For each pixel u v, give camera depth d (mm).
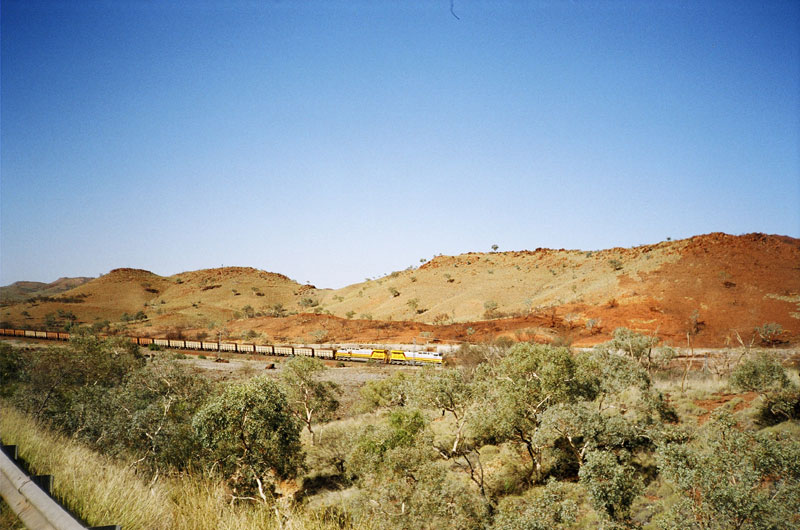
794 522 10258
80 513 4234
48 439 7758
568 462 21281
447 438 25844
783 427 19203
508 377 22984
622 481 14680
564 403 20484
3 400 19297
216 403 16422
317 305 151250
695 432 18578
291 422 18078
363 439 19312
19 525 3545
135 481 5758
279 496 17188
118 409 16797
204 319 128500
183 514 4879
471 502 15953
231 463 15812
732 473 11102
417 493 14961
